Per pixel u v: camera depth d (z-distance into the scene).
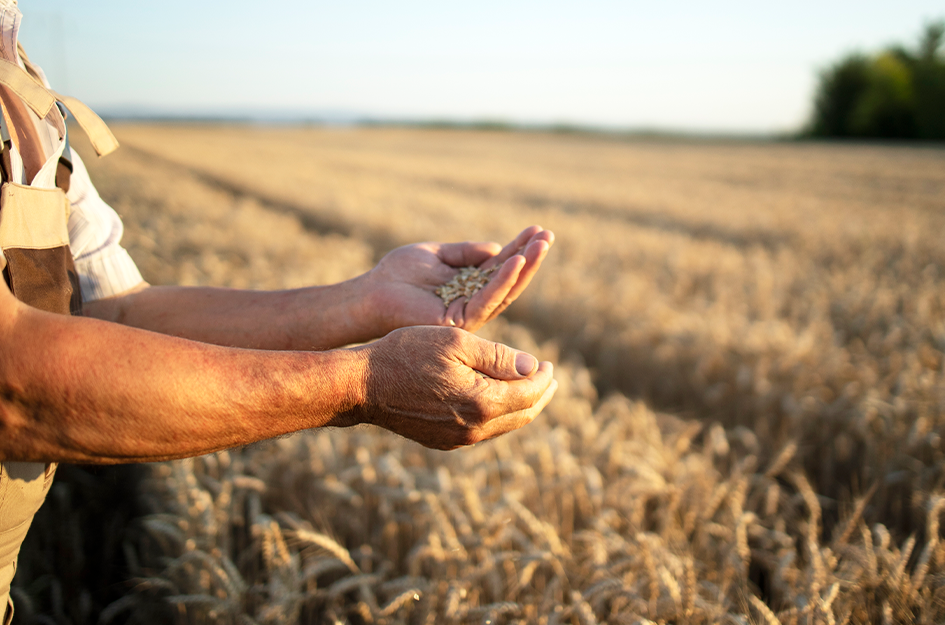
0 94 1.12
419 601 1.92
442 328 1.13
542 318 6.12
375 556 2.27
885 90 60.66
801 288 6.93
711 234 12.00
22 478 1.04
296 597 1.80
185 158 29.86
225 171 22.70
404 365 1.07
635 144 61.66
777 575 1.98
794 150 48.66
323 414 1.02
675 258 8.20
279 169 24.38
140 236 8.12
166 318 1.44
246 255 8.20
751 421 3.99
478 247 1.70
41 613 2.25
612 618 1.84
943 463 2.67
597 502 2.45
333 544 1.91
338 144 53.62
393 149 46.56
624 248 8.97
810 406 3.67
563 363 5.20
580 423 3.26
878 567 2.00
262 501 2.65
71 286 1.18
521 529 2.39
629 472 2.69
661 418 3.67
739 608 1.91
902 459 2.94
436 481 2.46
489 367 1.12
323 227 12.60
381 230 10.96
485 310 1.46
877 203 16.19
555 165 31.75
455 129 128.25
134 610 2.25
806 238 10.43
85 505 2.73
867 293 6.14
